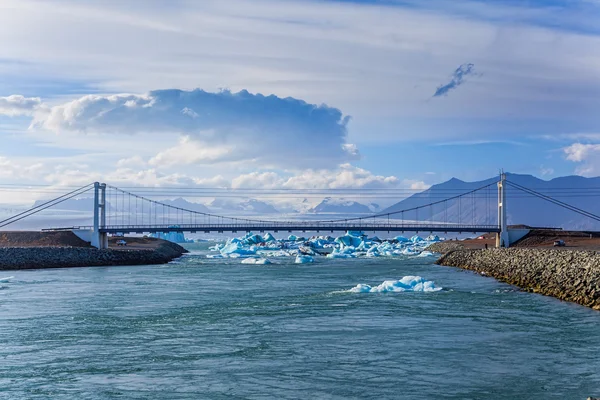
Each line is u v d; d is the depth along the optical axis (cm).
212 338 4666
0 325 5238
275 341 4538
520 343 4406
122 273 11119
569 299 6456
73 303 6581
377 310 5859
